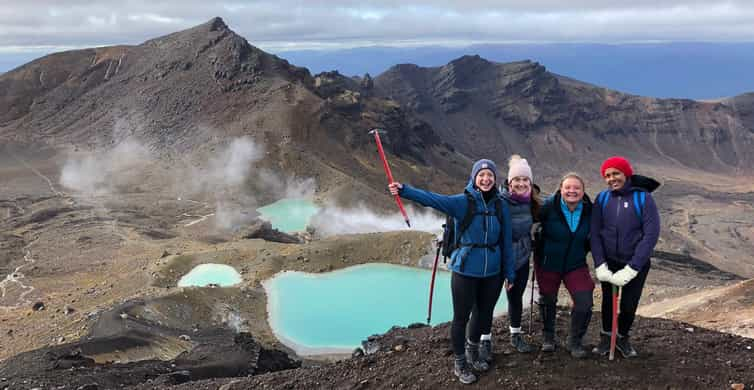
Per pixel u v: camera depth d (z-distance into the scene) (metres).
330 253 79.50
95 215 125.94
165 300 58.47
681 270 115.81
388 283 72.19
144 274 74.62
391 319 62.28
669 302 32.78
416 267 77.25
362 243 82.25
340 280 73.31
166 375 19.06
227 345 29.27
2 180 162.00
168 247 93.12
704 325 21.77
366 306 65.50
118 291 70.00
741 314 22.36
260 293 68.69
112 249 95.00
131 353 38.53
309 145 190.62
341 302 66.50
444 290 70.00
